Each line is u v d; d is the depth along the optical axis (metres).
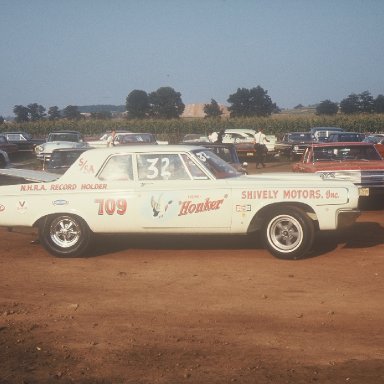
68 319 6.26
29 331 5.92
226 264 8.59
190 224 8.92
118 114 145.25
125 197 9.02
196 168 9.02
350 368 4.89
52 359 5.19
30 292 7.34
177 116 102.56
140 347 5.44
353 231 11.12
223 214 8.84
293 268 8.28
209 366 4.98
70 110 107.88
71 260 9.09
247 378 4.71
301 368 4.90
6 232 11.63
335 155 14.42
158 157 9.16
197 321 6.13
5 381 4.74
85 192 9.12
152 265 8.63
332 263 8.55
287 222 8.76
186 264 8.65
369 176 13.52
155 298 6.98
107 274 8.17
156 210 8.95
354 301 6.71
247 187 8.80
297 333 5.73
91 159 9.28
